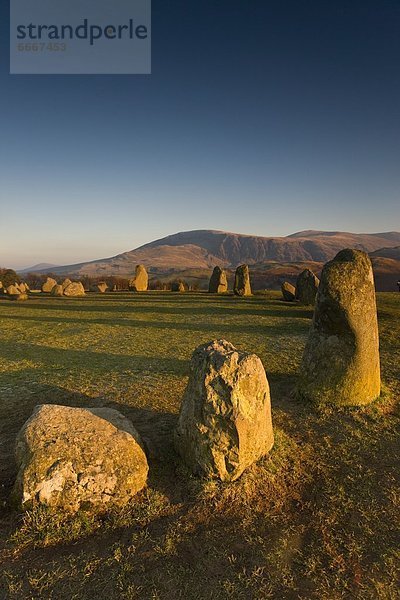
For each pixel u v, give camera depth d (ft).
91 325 63.41
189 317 71.15
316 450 22.94
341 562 15.12
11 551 15.05
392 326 55.42
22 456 17.33
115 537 15.88
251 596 13.55
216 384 19.33
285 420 26.55
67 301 104.06
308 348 29.58
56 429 17.97
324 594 13.73
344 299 27.50
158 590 13.65
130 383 33.30
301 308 80.59
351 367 27.84
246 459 19.40
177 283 143.33
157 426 25.02
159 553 15.15
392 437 24.27
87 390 31.63
